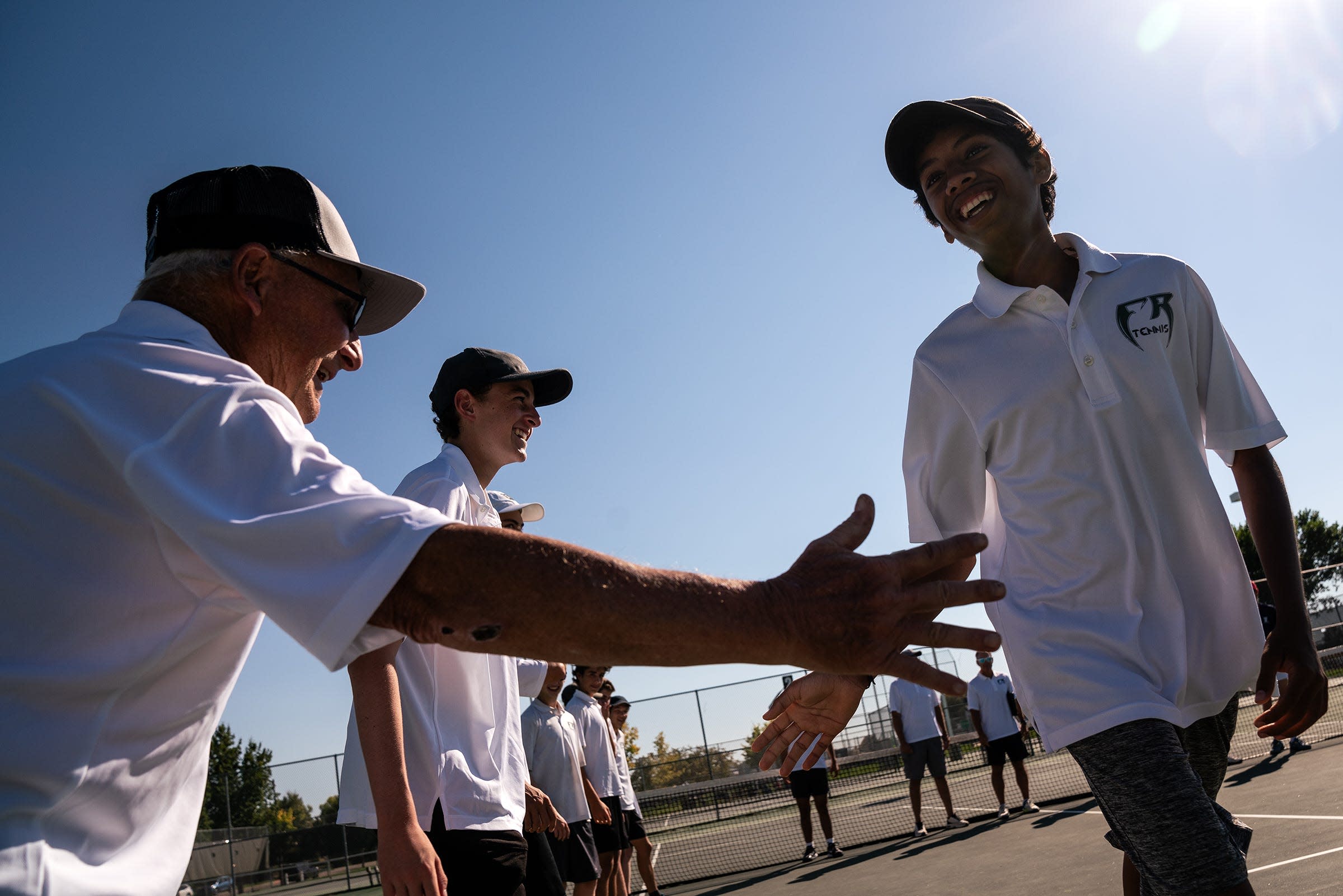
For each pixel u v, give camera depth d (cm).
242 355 142
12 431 111
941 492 273
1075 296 248
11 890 100
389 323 188
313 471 110
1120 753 221
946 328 271
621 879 848
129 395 113
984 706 1061
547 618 98
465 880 281
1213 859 205
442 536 100
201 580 117
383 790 216
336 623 98
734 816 1758
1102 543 240
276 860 1909
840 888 732
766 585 104
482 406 376
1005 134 262
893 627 105
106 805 114
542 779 661
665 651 100
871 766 1847
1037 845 749
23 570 109
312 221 149
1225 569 243
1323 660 1565
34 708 108
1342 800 636
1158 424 244
